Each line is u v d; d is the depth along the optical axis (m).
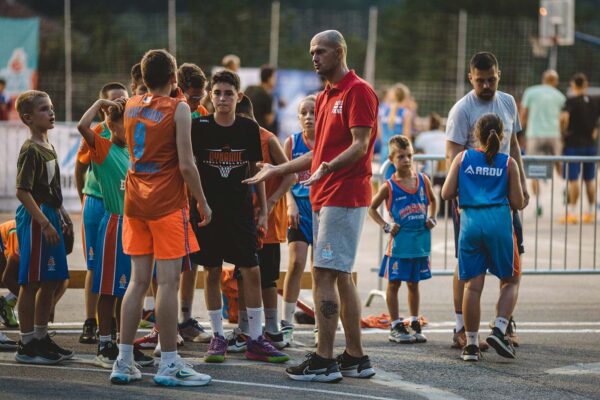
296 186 12.51
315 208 10.33
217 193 11.12
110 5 71.00
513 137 12.44
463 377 10.72
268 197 12.12
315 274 10.33
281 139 36.53
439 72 49.03
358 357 10.59
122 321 9.93
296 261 12.41
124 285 10.72
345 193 10.11
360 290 16.88
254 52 47.56
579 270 15.96
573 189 25.92
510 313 11.46
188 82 12.01
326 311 10.26
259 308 11.33
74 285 14.07
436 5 68.56
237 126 11.25
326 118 10.27
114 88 12.26
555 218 26.70
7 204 25.34
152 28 46.50
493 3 69.38
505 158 11.63
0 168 25.27
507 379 10.66
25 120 10.91
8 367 10.58
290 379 10.35
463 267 11.54
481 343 12.19
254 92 20.55
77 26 49.75
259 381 10.23
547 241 22.64
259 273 11.34
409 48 55.34
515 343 12.51
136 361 10.82
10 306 12.88
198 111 12.30
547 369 11.18
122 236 10.30
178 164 9.91
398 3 78.69
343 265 10.18
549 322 14.20
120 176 10.89
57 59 45.84
